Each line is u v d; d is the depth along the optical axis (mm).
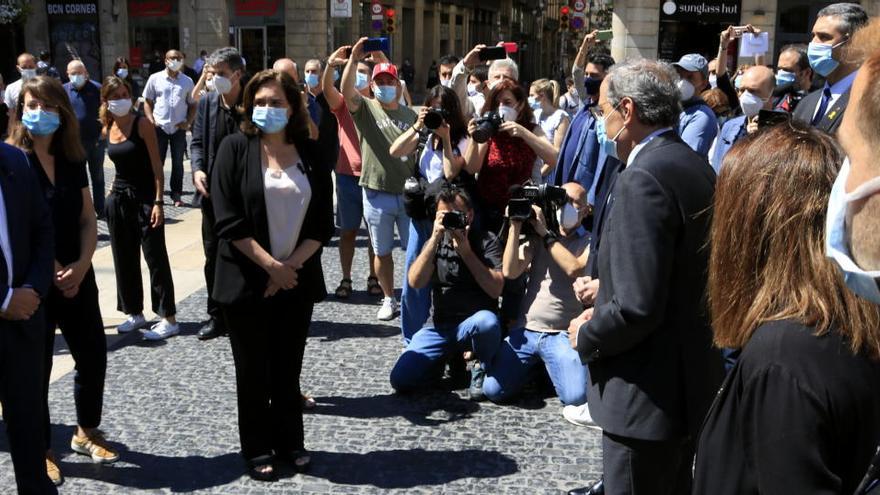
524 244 4484
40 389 3100
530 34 54062
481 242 4664
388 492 3510
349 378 4828
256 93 3479
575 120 5062
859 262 1111
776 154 1490
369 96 6488
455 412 4375
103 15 28078
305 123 3633
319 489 3543
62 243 3588
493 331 4410
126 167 5312
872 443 1330
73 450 3857
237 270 3512
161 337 5469
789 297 1411
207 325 5516
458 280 4527
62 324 3668
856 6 3814
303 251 3590
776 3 22938
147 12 28297
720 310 1560
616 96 2533
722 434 1440
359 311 6156
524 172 4855
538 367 4633
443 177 5023
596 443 4000
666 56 23609
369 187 5789
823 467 1302
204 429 4109
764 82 4961
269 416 3695
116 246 5469
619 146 2615
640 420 2416
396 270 7211
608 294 2457
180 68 10078
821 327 1348
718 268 1568
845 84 3826
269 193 3494
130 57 28516
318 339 5512
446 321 4555
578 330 2541
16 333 3000
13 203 2980
